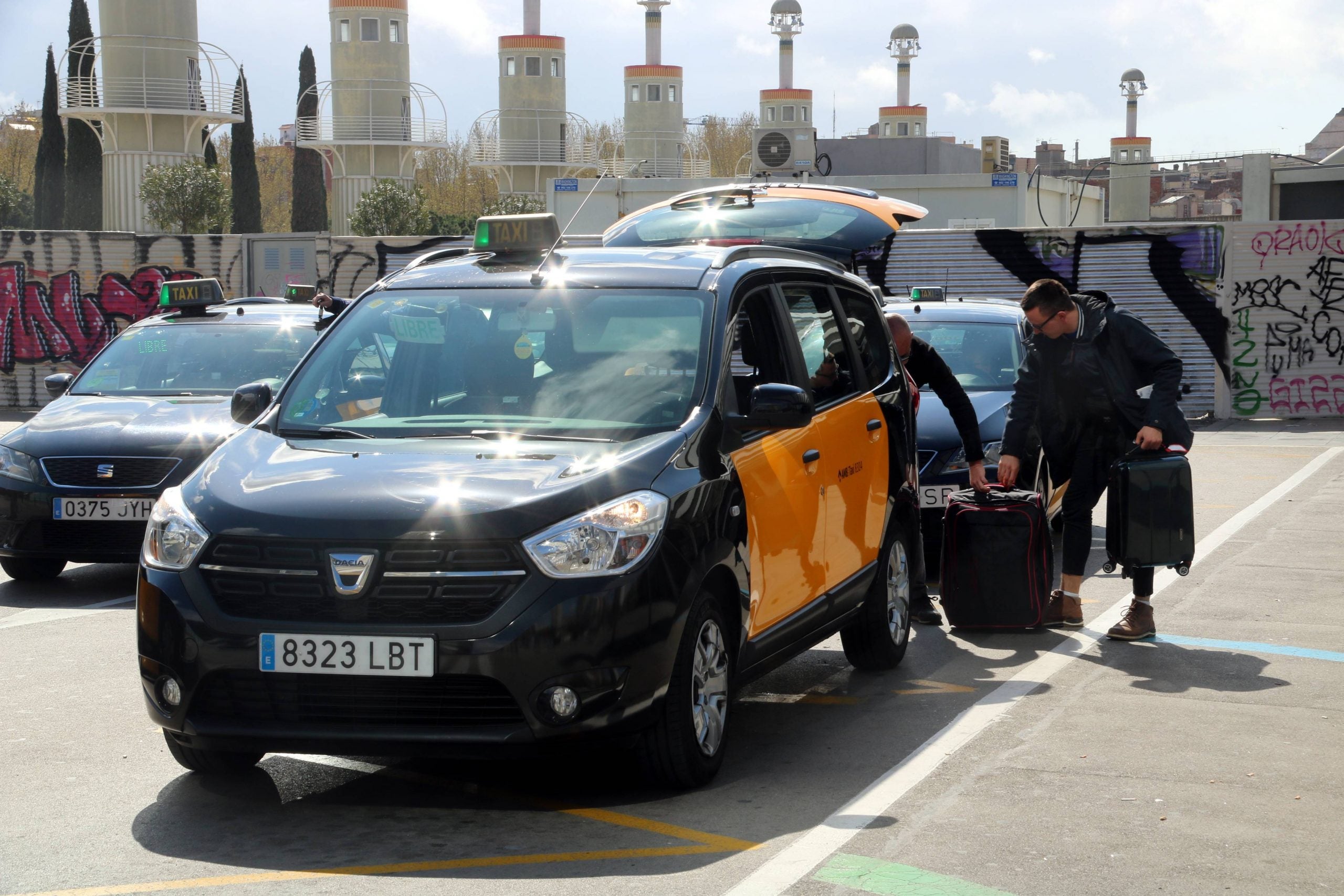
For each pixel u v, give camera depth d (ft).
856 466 20.51
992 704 19.95
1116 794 15.72
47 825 14.97
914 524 23.45
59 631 25.66
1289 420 72.64
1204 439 63.52
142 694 20.93
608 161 250.37
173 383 33.81
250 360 34.37
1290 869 13.42
